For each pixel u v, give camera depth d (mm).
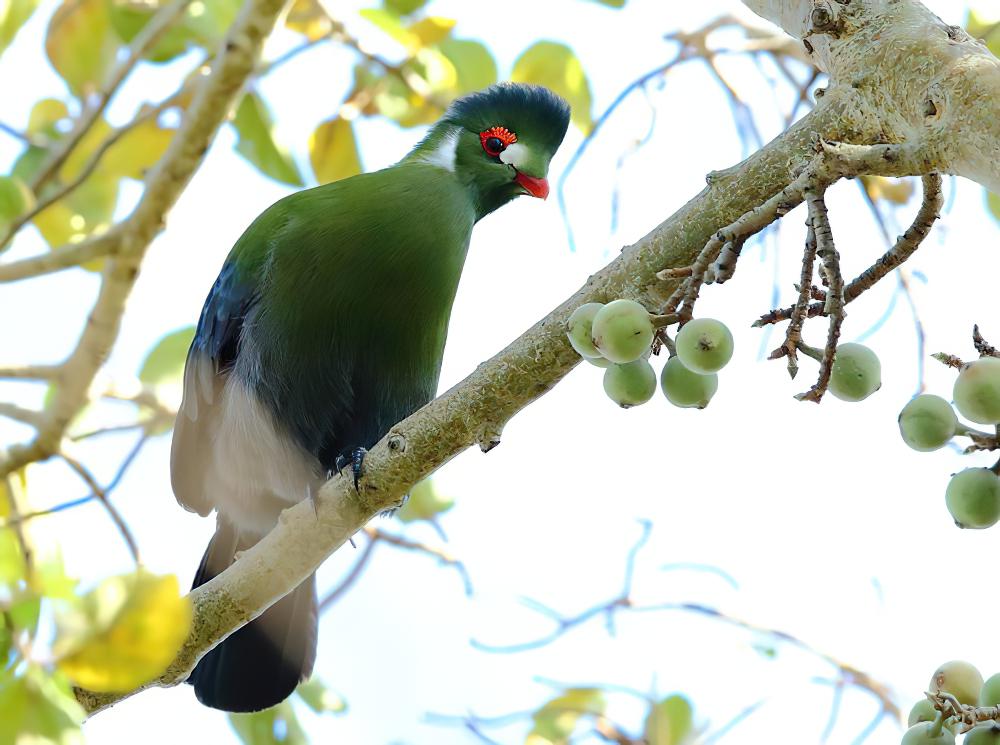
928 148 4145
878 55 4629
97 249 7852
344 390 8406
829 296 4062
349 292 8273
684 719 9352
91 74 10219
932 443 4098
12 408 8242
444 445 5957
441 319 8664
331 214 8398
